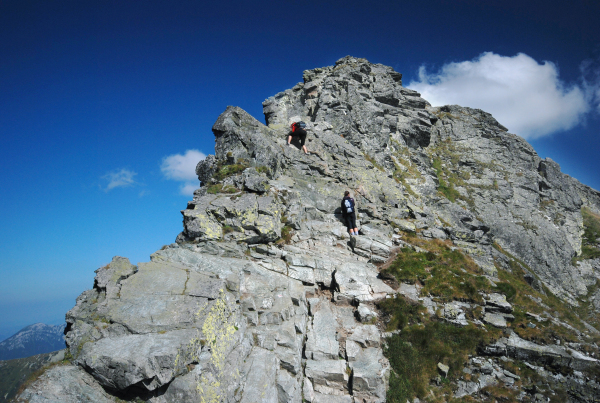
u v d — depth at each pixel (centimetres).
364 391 1010
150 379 667
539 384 1201
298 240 1573
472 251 1888
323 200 1888
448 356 1235
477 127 3862
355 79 3148
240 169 1655
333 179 2069
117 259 997
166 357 689
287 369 967
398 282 1456
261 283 1156
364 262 1562
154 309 835
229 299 976
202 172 1755
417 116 3488
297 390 942
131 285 909
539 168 3731
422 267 1546
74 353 730
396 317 1300
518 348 1279
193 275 991
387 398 1055
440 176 3331
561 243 3114
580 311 2658
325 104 2734
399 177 2711
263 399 817
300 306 1209
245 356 914
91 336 756
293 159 2039
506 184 3366
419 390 1138
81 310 848
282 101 3259
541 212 3322
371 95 3136
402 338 1262
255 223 1387
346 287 1342
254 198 1480
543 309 1511
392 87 3353
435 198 2623
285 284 1224
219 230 1338
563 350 1267
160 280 944
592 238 3409
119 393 680
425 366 1208
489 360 1267
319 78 3231
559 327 1377
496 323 1355
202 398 693
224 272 1080
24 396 618
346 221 1786
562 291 2794
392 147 3042
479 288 1486
